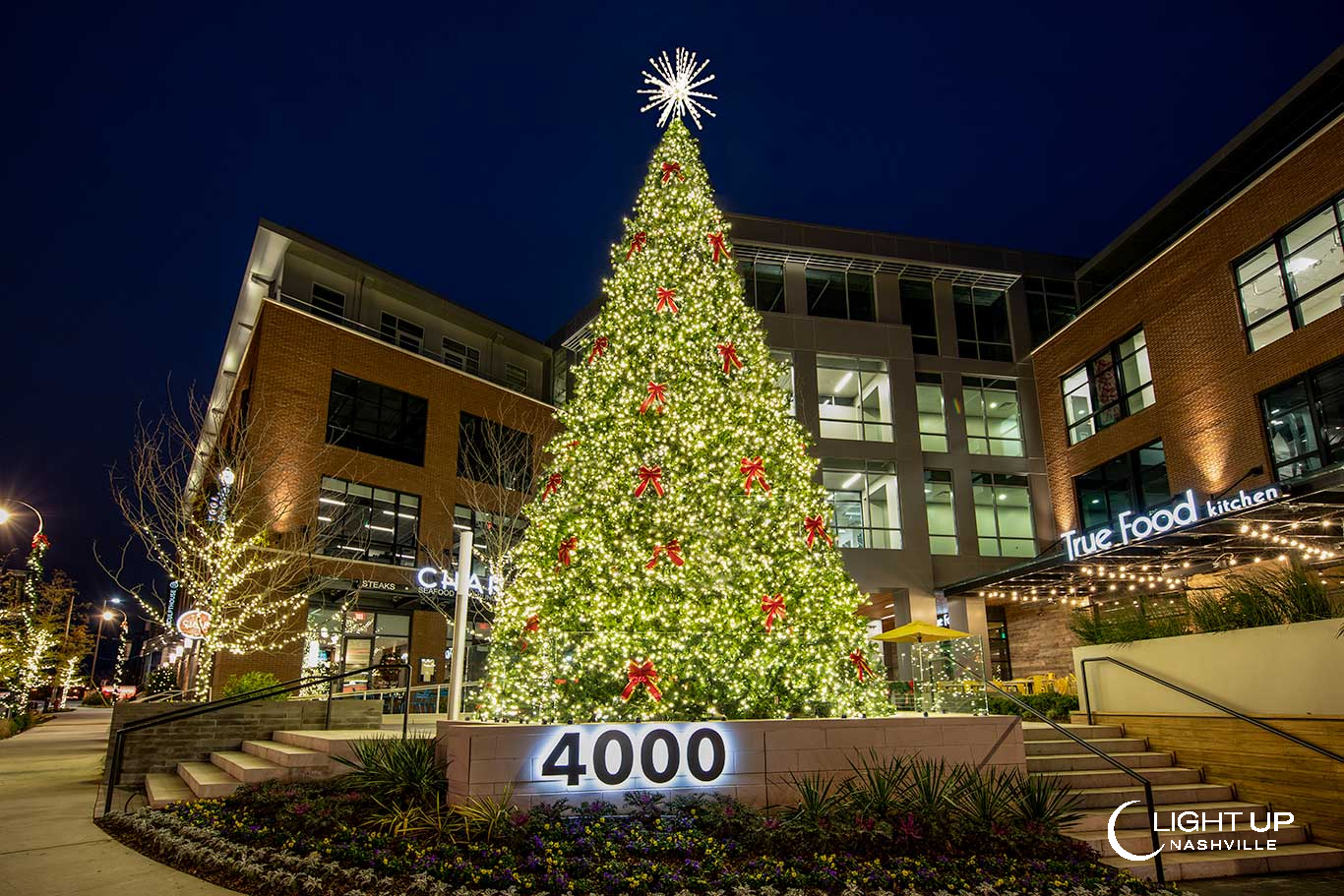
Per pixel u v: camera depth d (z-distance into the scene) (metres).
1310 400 19.86
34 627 36.25
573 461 11.52
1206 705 11.26
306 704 15.23
